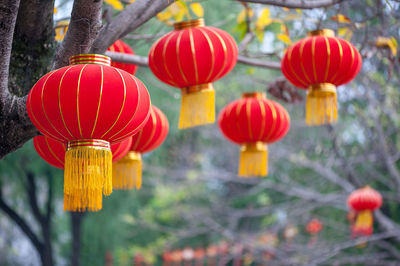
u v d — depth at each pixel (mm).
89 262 10945
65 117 2123
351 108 7977
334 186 10133
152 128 3336
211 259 10547
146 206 11766
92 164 2205
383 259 9141
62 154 2793
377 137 7973
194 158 11805
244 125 3773
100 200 2242
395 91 6988
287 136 9523
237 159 11352
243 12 4441
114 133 2221
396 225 7938
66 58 2564
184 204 11695
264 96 3914
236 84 8672
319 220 9500
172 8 4086
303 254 8102
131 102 2174
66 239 12227
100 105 2119
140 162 3406
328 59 3145
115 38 2807
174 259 10141
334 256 9234
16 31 2848
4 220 11406
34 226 12578
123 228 10812
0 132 2576
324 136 9008
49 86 2131
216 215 11375
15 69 2838
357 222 6211
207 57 3002
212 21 6297
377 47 4262
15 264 11719
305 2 3365
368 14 5176
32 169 8406
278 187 9555
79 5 2436
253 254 8766
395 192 9062
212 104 3119
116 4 3660
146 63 3400
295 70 3268
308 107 3332
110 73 2172
